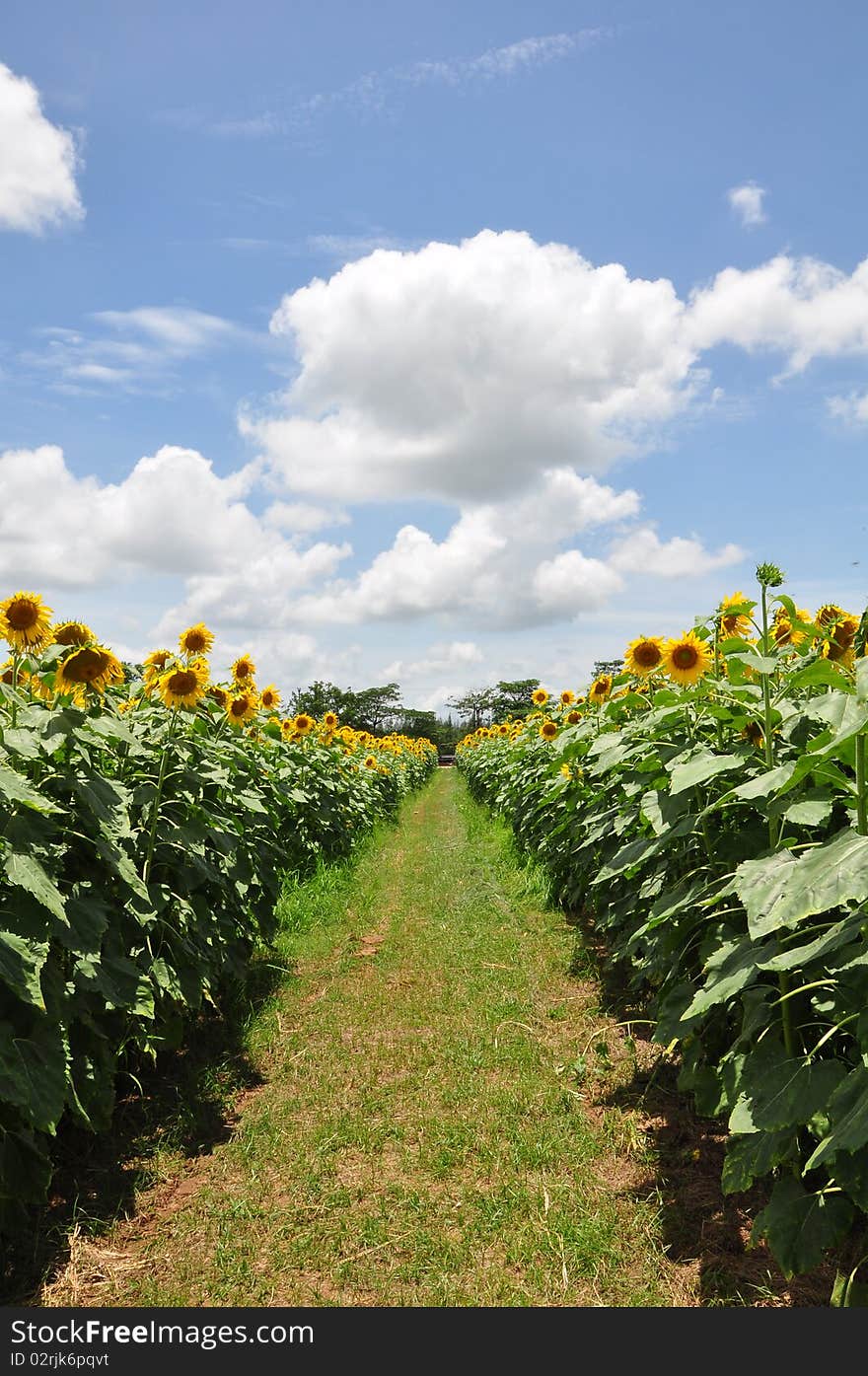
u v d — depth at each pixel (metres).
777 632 4.11
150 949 4.23
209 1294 2.87
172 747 4.87
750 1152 2.64
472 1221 3.19
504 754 14.02
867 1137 2.04
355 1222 3.25
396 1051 4.95
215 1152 3.85
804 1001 2.83
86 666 3.76
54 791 3.66
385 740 27.16
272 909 6.46
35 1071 2.83
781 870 2.51
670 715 4.05
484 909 8.15
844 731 2.28
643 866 4.53
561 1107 4.08
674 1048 4.43
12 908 3.10
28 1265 3.00
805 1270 2.45
